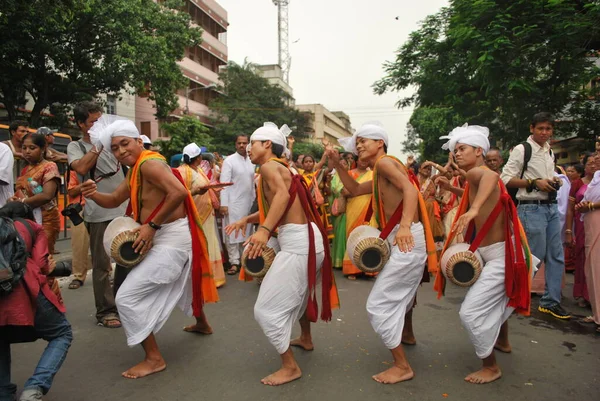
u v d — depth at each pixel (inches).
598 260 175.3
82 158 171.8
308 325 154.6
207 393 124.6
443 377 134.3
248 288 243.4
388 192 139.0
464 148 140.8
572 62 548.7
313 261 132.5
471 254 131.0
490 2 515.8
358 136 142.9
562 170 238.4
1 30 558.3
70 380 132.5
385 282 131.7
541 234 191.0
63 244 394.3
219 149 1408.7
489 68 526.6
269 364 143.8
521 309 131.1
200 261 150.5
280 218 127.9
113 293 185.6
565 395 123.0
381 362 145.2
